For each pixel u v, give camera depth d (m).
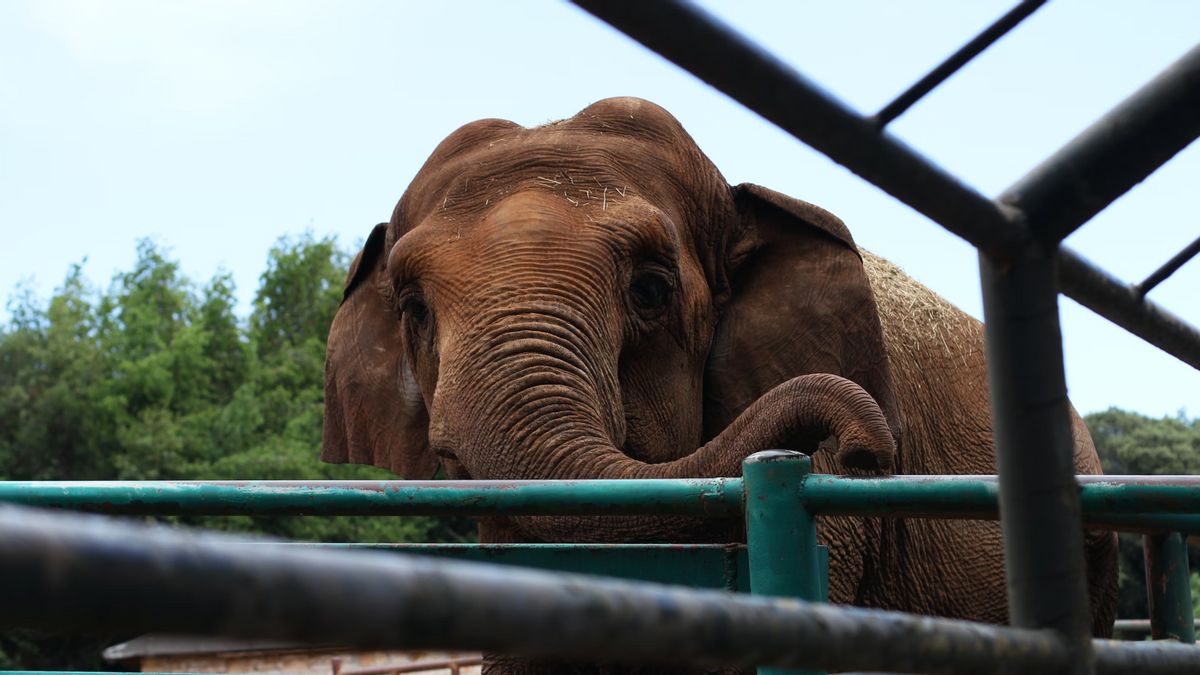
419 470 5.16
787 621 0.79
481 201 4.47
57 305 41.72
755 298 4.97
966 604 6.08
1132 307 1.46
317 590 0.55
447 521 32.94
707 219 4.89
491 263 4.22
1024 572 1.04
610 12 0.73
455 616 0.60
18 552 0.48
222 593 0.53
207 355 44.59
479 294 4.16
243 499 2.53
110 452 35.88
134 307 46.59
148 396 38.12
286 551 0.60
